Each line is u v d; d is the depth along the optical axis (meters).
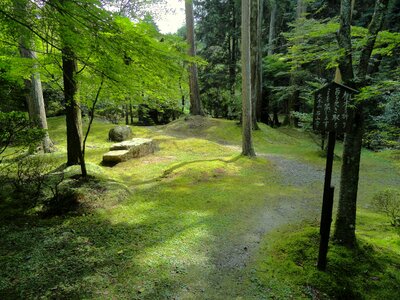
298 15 15.53
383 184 7.94
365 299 3.12
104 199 5.47
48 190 5.43
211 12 20.47
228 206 5.79
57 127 14.85
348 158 3.75
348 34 3.58
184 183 7.21
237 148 12.52
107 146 11.68
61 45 3.35
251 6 14.14
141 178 7.62
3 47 4.51
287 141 14.87
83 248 3.79
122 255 3.70
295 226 4.96
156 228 4.57
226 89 20.98
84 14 2.54
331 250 3.79
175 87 4.52
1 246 3.68
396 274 3.48
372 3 13.96
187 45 4.22
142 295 2.96
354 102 3.27
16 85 5.37
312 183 7.88
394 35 3.37
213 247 4.09
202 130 15.39
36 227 4.28
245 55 9.68
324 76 15.30
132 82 4.01
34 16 2.85
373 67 8.36
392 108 7.38
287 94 16.72
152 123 19.88
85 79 4.88
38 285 2.97
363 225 5.10
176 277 3.32
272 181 7.91
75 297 2.84
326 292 3.17
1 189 5.45
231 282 3.30
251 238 4.44
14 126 4.70
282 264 3.67
